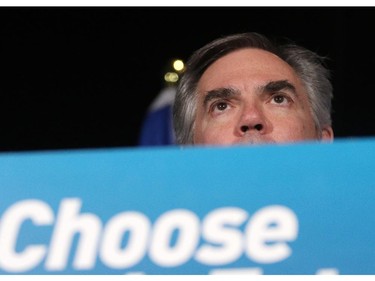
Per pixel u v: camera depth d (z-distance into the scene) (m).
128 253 0.82
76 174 0.83
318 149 0.81
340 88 3.85
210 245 0.81
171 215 0.82
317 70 1.76
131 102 4.03
